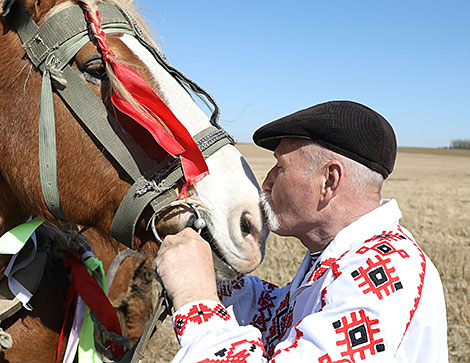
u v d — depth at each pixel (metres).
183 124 1.81
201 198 1.73
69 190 1.83
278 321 1.88
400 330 1.39
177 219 1.75
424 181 32.84
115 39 1.82
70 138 1.78
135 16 2.00
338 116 1.58
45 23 1.77
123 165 1.75
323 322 1.39
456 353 4.48
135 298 3.63
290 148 1.66
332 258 1.59
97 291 2.12
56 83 1.76
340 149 1.58
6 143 1.84
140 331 3.67
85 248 2.28
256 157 59.19
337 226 1.66
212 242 1.74
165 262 1.56
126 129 1.75
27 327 2.04
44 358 2.09
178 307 1.47
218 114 1.90
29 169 1.84
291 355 1.38
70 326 2.17
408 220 11.89
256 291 2.09
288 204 1.69
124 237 1.83
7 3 1.73
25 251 2.01
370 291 1.41
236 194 1.76
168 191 1.74
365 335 1.37
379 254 1.48
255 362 1.35
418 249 1.58
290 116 1.67
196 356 1.34
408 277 1.46
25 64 1.80
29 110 1.80
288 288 1.98
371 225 1.61
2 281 1.93
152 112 1.70
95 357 2.10
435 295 1.54
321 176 1.62
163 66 1.92
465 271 6.90
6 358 1.99
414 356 1.50
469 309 5.40
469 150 101.94
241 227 1.76
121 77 1.66
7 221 2.04
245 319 2.03
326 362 1.34
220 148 1.82
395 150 1.66
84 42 1.75
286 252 7.61
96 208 1.84
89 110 1.75
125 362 1.97
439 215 13.24
